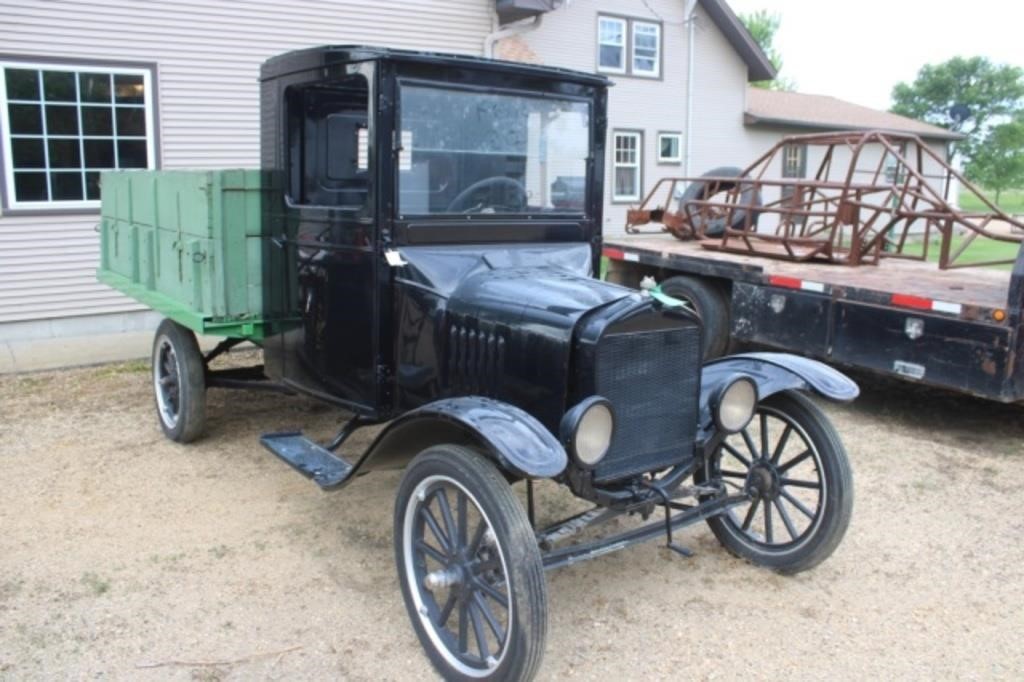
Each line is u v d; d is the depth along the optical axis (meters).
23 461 5.02
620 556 3.92
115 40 8.81
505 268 3.81
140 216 5.51
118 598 3.47
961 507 4.48
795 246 7.67
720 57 19.02
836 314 5.96
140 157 9.17
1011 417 6.09
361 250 3.78
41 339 8.70
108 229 6.30
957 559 3.90
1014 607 3.49
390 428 3.10
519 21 12.23
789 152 21.02
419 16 10.71
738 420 3.39
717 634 3.27
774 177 20.83
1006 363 4.96
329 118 4.27
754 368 3.65
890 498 4.59
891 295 5.55
